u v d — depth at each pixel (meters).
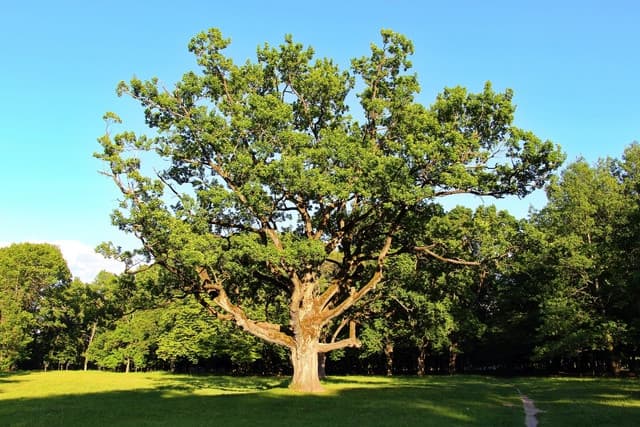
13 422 18.70
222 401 24.84
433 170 22.94
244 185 24.84
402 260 31.83
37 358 80.00
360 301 37.12
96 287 74.25
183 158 28.30
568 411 20.53
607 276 42.84
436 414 19.98
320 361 43.28
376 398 25.77
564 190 48.66
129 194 24.77
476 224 26.58
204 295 28.52
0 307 55.84
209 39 28.30
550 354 45.16
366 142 27.38
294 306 28.31
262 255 23.89
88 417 19.84
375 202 25.95
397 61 29.12
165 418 19.23
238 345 60.97
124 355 72.25
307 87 28.95
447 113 24.08
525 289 53.69
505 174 24.83
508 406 23.16
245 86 28.64
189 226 24.83
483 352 62.62
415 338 54.16
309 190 24.23
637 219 35.50
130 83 27.14
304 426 17.03
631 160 50.09
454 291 52.34
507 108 23.27
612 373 46.81
